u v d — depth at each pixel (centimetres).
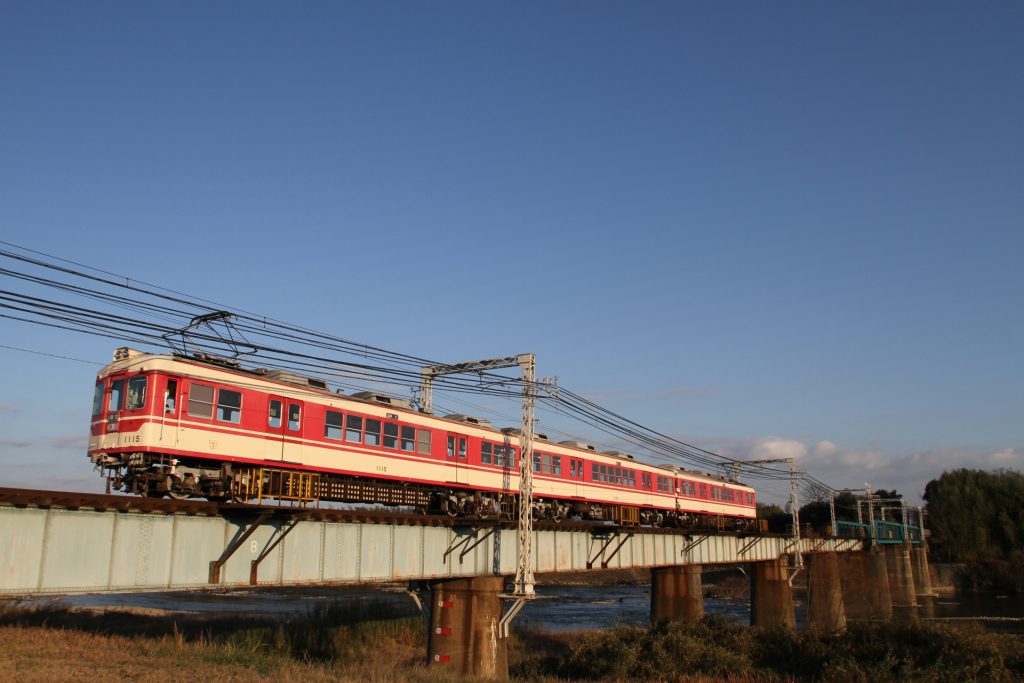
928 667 2852
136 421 2367
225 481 2567
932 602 10050
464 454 3659
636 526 4847
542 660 3906
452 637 3544
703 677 3047
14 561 1916
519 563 3512
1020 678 2731
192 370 2486
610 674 3366
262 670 2328
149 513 2248
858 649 3281
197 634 4531
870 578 9156
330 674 2345
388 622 5034
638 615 7306
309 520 2791
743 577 11512
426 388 3866
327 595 8188
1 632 3162
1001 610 8900
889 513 12256
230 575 2473
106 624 4822
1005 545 11875
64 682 1922
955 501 12369
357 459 3052
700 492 6003
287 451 2759
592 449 4788
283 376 2870
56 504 1975
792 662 3369
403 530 3209
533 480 4122
